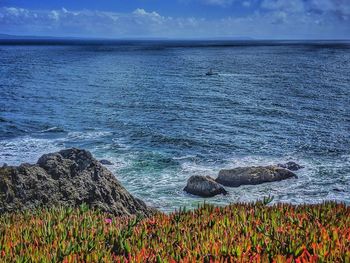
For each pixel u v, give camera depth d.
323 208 9.70
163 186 25.69
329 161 30.77
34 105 53.72
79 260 6.45
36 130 40.34
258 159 31.47
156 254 6.49
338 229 7.50
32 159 31.03
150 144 35.44
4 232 8.18
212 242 6.84
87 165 15.05
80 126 42.19
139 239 7.54
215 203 23.38
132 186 25.69
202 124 43.16
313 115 47.19
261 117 46.41
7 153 32.41
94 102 56.31
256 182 25.91
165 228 8.31
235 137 37.75
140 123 43.47
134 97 60.72
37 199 12.89
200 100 58.12
